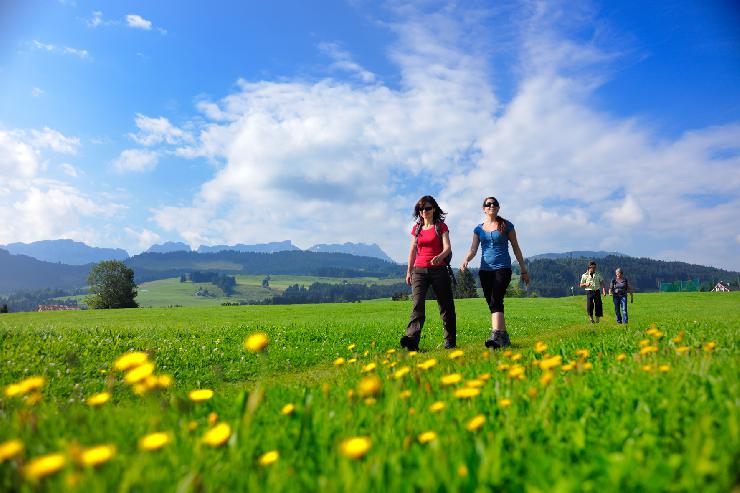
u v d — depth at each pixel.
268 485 1.73
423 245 8.52
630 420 2.29
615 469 1.62
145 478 1.73
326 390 3.17
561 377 3.51
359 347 10.09
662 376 3.06
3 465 1.90
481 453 1.88
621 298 16.12
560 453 1.98
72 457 1.76
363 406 2.83
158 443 1.86
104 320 21.45
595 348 5.88
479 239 8.39
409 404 2.93
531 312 25.17
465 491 1.64
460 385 3.28
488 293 8.17
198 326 14.56
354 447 1.71
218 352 9.30
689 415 2.33
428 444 2.07
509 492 1.69
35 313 31.05
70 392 6.13
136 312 29.11
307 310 29.59
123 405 4.48
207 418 2.87
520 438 2.22
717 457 1.75
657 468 1.64
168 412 2.87
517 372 3.07
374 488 1.64
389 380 3.75
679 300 39.97
